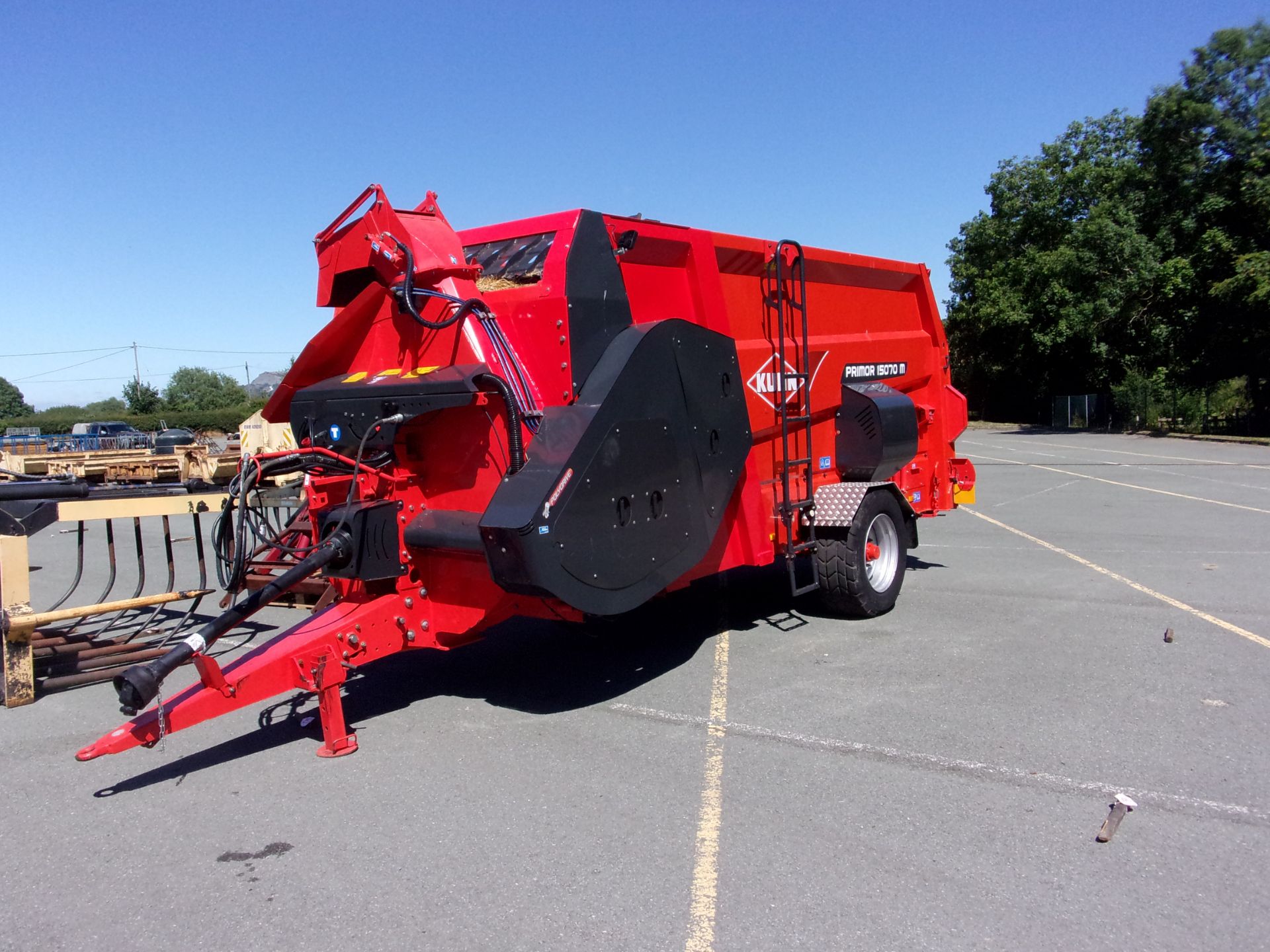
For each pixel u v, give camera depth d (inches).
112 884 144.7
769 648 268.4
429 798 172.4
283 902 137.7
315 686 190.5
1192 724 200.1
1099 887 135.6
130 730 169.9
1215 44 1378.0
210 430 2244.1
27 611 239.1
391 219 206.8
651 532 206.5
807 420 292.8
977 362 2080.5
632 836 154.9
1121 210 1545.3
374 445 205.9
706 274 244.4
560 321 198.5
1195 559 395.2
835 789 171.2
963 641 269.6
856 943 122.8
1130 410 1578.5
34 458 456.1
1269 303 1206.9
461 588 206.7
